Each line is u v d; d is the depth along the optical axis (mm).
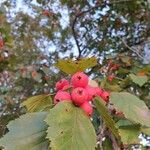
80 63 226
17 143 207
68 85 231
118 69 557
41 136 211
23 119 222
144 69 485
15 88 861
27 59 1190
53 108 206
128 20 1043
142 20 1030
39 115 224
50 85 859
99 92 228
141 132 242
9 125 218
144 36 1058
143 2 923
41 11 1167
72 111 207
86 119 206
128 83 438
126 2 958
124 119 248
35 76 835
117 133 220
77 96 209
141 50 752
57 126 198
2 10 787
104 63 612
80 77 221
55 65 230
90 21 1076
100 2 1005
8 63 806
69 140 196
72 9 1129
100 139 246
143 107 228
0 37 754
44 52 1338
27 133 213
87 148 195
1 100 797
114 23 1049
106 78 331
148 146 504
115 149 248
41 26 1318
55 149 191
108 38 1047
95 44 1061
